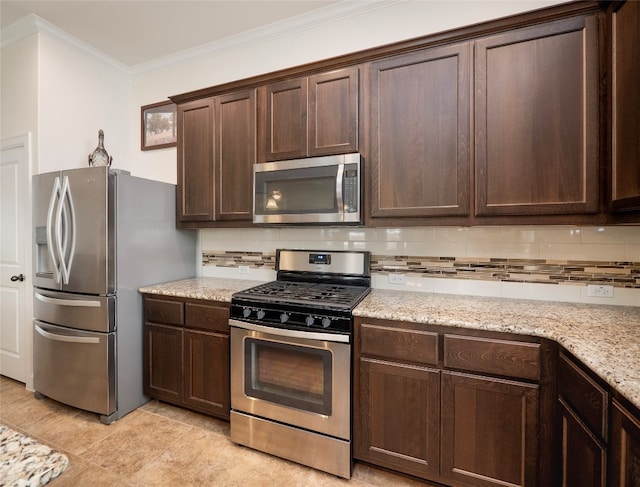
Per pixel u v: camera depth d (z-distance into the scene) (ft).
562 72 4.83
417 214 5.72
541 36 4.91
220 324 6.48
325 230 7.63
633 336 4.00
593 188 4.70
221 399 6.50
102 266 6.74
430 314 4.97
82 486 5.13
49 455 1.87
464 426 4.71
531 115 5.01
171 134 9.78
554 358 4.23
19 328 8.35
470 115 5.34
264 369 5.88
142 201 7.45
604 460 3.17
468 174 5.39
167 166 9.88
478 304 5.65
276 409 5.74
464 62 5.36
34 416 7.03
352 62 6.14
